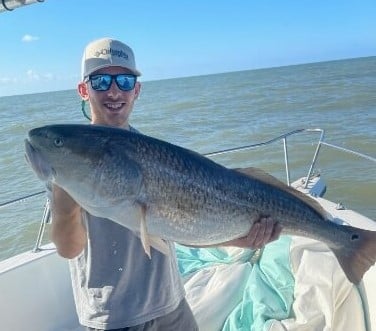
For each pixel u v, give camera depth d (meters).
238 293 3.56
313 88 37.47
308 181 5.16
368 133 14.07
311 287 3.27
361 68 74.31
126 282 2.28
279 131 16.67
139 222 2.01
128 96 2.45
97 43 2.42
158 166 2.04
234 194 2.22
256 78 83.56
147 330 2.33
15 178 11.55
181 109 29.77
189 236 2.15
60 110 41.78
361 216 4.16
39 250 3.75
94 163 1.95
